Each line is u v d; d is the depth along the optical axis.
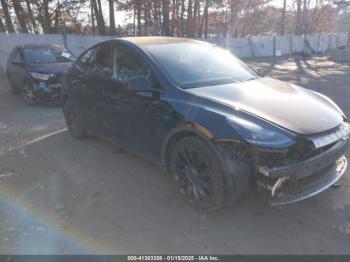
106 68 4.29
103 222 3.08
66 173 4.11
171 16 29.05
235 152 2.71
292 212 3.14
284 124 2.74
